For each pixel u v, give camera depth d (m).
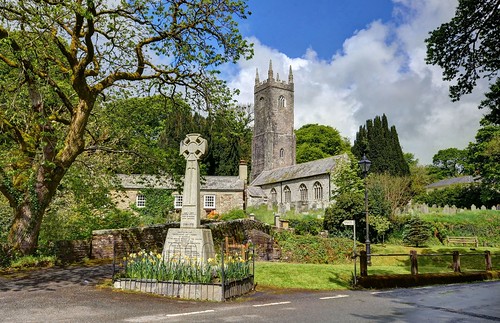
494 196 49.22
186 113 19.69
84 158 20.80
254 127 92.19
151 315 8.14
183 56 16.50
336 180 44.09
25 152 16.27
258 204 59.91
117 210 23.02
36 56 14.39
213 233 21.02
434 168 96.44
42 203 16.02
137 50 16.39
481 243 35.41
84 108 15.70
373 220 32.44
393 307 9.81
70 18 16.33
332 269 16.53
